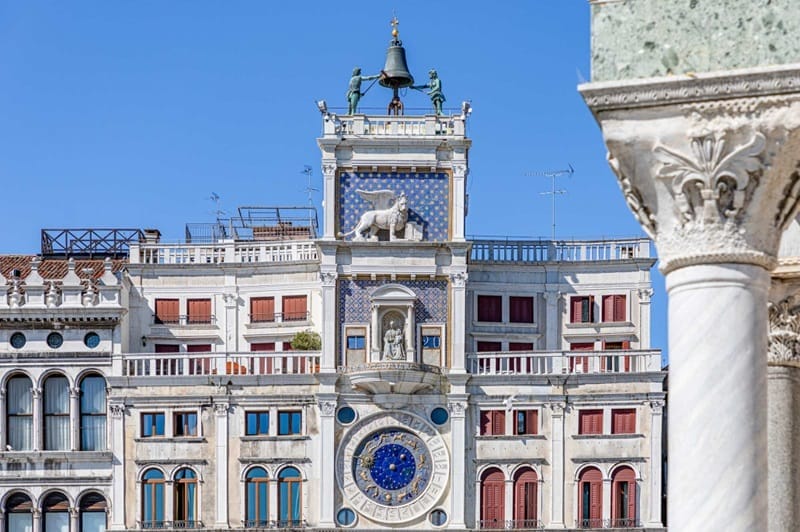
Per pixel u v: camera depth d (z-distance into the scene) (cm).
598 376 6681
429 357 6762
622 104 1272
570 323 7088
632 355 6725
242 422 6731
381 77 7006
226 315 7169
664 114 1268
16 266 7469
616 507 6625
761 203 1262
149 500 6712
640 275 7069
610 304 7081
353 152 6850
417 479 6675
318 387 6712
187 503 6706
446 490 6662
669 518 1258
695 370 1252
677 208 1280
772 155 1252
